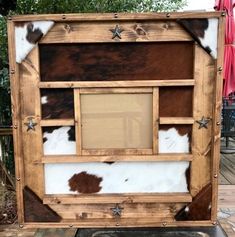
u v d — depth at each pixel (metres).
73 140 1.52
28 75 1.46
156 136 1.49
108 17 1.40
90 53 1.46
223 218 2.34
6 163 3.33
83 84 1.46
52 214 1.56
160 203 1.55
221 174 3.58
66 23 1.43
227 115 4.23
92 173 1.54
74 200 1.53
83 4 3.61
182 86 1.47
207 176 1.52
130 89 1.47
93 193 1.54
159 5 4.72
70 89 1.48
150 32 1.42
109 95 1.49
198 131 1.49
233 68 3.23
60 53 1.46
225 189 3.06
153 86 1.46
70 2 3.53
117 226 1.55
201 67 1.45
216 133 1.48
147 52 1.45
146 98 1.49
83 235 1.85
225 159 4.28
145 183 1.54
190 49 1.45
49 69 1.47
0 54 3.39
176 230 1.86
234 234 2.06
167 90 1.47
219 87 1.44
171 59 1.45
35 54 1.45
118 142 1.53
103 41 1.43
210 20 1.41
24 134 1.50
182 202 1.54
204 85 1.46
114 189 1.54
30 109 1.48
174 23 1.42
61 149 1.52
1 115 3.54
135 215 1.56
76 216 1.57
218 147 1.49
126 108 1.50
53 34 1.44
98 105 1.50
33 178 1.53
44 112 1.50
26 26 1.43
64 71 1.47
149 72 1.46
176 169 1.53
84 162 1.51
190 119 1.47
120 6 3.93
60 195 1.54
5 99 3.57
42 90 1.48
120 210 1.56
